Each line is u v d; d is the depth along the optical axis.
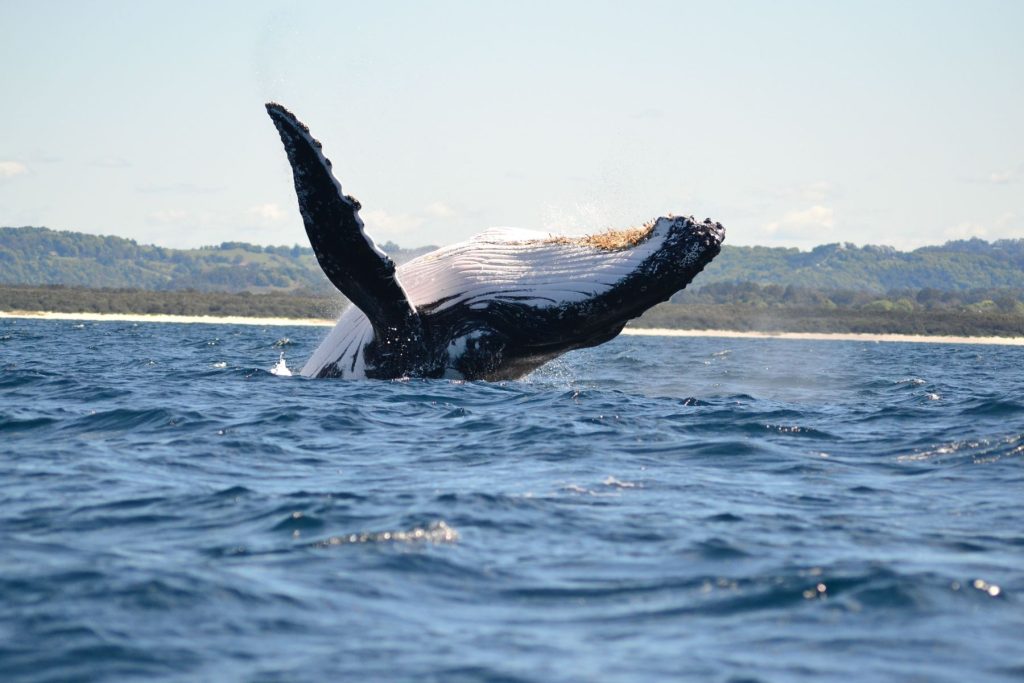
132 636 29.38
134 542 38.38
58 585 32.91
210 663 27.94
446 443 60.56
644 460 56.12
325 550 37.47
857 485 50.56
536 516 42.59
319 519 41.41
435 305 81.38
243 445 58.53
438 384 80.44
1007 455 57.91
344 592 33.34
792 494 48.38
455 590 33.94
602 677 27.44
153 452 56.00
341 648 29.06
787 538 40.16
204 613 31.16
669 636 30.36
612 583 34.69
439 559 36.75
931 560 37.31
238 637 29.64
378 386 80.56
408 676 27.34
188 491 46.56
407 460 55.50
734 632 30.69
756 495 47.91
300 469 52.84
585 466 54.03
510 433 63.28
